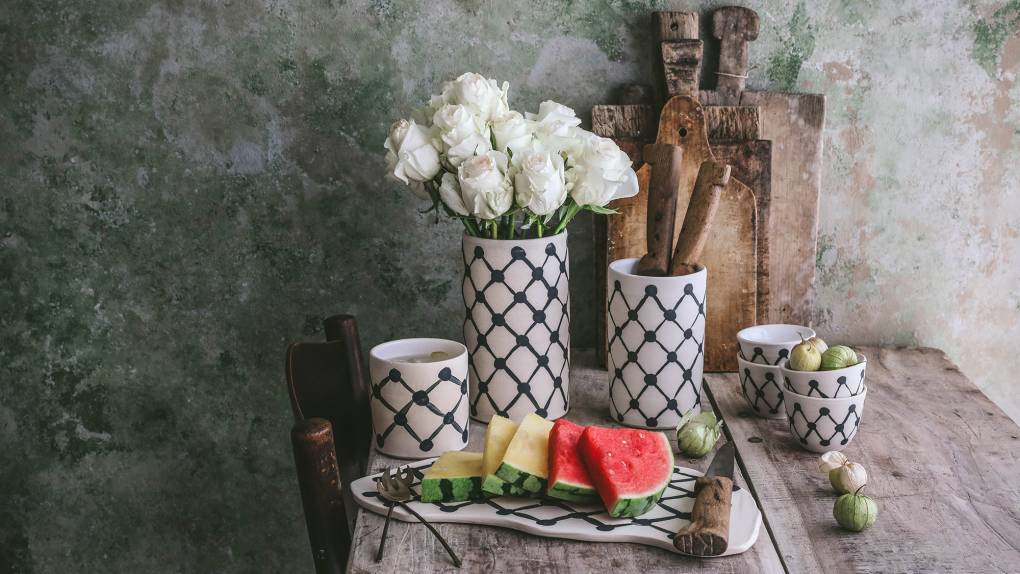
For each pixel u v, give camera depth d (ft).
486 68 4.69
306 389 3.88
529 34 4.65
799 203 4.69
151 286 5.03
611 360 3.96
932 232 4.83
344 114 4.76
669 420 3.90
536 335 3.86
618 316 3.85
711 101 4.59
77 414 5.22
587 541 2.96
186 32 4.66
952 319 4.96
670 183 3.88
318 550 3.09
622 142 4.62
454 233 4.94
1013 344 4.99
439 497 3.19
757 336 4.17
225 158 4.83
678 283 3.73
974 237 4.84
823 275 4.90
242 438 5.27
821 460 3.46
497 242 3.74
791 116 4.60
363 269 4.99
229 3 4.62
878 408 4.08
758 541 2.95
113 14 4.65
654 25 4.51
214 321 5.08
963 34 4.56
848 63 4.61
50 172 4.87
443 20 4.63
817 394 3.55
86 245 4.97
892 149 4.73
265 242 4.96
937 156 4.73
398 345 3.89
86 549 5.46
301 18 4.63
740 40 4.52
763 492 3.31
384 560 2.89
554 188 3.46
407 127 3.69
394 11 4.62
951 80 4.63
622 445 3.15
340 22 4.64
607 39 4.64
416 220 4.92
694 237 3.84
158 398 5.20
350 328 4.02
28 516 5.39
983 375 5.05
